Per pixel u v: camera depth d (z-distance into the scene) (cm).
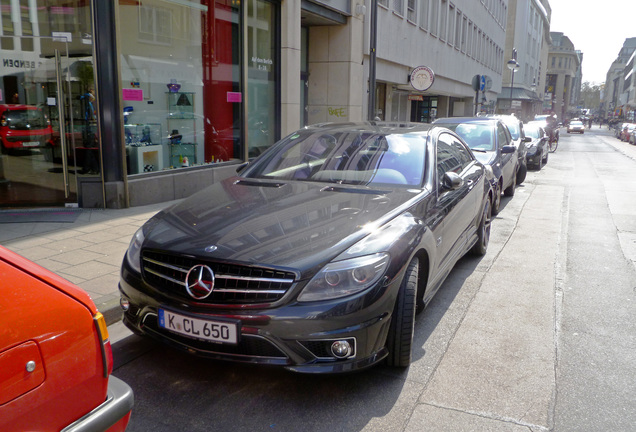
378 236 313
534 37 6906
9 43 692
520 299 475
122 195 758
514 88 5725
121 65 764
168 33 873
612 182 1402
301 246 295
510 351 370
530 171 1717
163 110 873
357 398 304
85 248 554
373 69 1180
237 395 306
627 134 4503
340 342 282
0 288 150
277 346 277
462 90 3067
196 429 274
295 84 1228
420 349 369
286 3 1163
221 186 413
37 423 158
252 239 304
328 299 279
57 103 721
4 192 725
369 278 289
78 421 171
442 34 2494
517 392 315
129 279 320
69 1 702
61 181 739
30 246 557
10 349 149
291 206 351
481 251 605
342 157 440
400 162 427
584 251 652
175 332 293
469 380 327
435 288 405
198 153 967
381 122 529
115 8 723
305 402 299
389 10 1733
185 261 300
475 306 456
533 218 857
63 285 169
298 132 501
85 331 172
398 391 312
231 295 286
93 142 736
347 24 1431
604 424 284
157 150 857
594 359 361
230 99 1042
